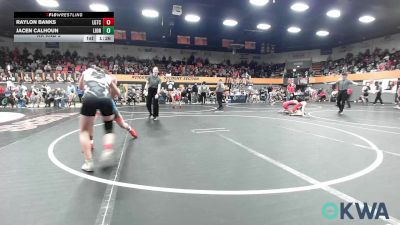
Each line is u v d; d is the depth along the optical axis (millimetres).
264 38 24219
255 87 27016
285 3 13352
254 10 14633
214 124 7594
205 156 3979
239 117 9602
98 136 5500
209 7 14188
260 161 3721
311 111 12523
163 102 19094
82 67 23266
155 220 2062
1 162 3631
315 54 30422
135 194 2559
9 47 23906
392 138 5551
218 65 30250
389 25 19469
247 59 32562
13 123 7746
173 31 21594
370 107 15641
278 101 23547
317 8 14188
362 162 3686
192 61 29766
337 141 5191
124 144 4746
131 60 27375
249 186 2771
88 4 14398
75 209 2244
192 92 20938
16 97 15031
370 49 25578
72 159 3781
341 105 11391
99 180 2930
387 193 2598
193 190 2662
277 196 2521
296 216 2139
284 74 28000
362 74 22953
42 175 3090
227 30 20969
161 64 27844
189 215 2148
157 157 3895
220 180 2947
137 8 14812
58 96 15172
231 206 2314
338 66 26875
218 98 13711
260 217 2121
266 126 7262
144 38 21703
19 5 15078
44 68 21938
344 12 14883
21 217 2105
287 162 3674
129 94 17594
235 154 4109
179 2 13461
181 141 5086
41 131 6250
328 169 3355
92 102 3314
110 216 2123
